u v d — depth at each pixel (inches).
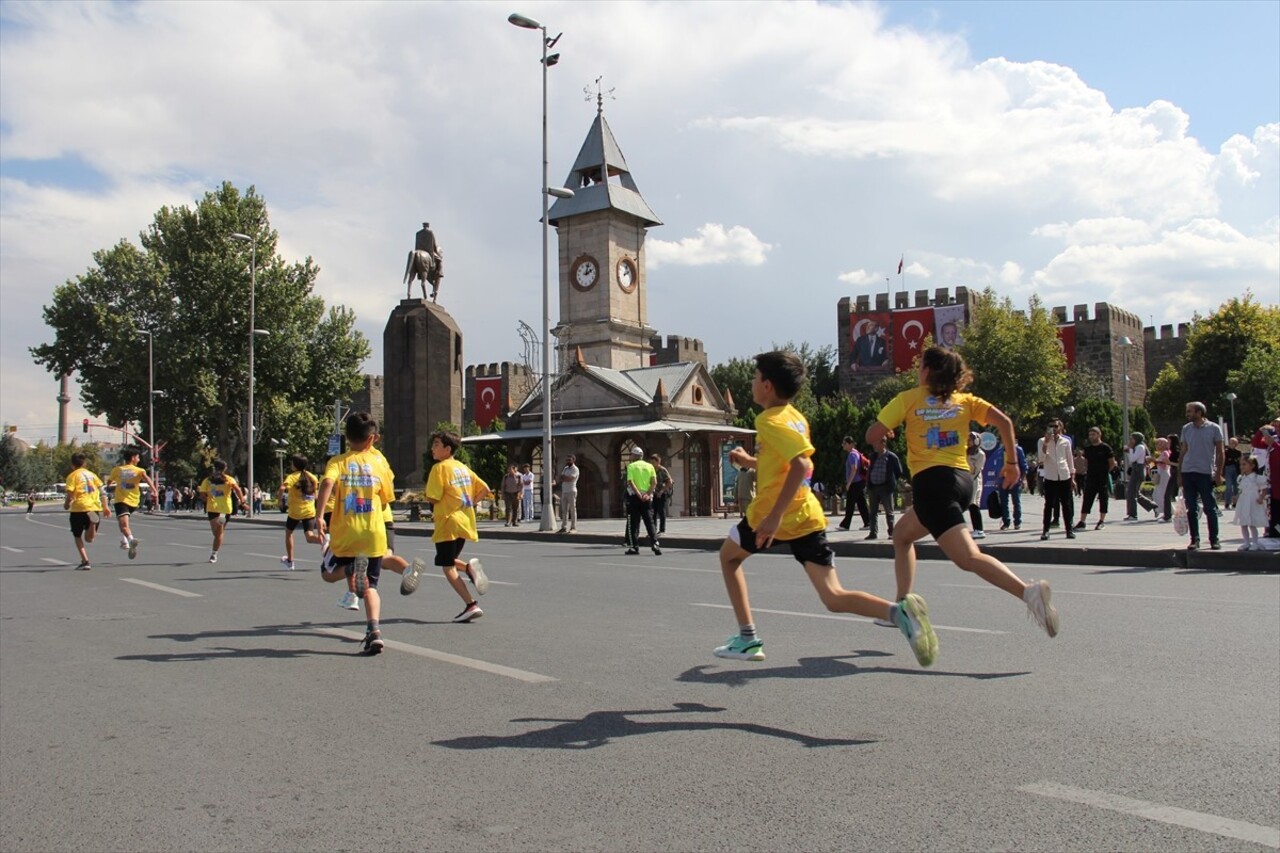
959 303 3068.4
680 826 170.1
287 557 709.3
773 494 266.5
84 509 738.8
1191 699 248.2
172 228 2839.6
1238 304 2950.3
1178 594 447.8
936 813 172.7
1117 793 181.0
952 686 267.7
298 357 2839.6
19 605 510.6
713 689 271.0
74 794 199.0
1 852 168.9
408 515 1739.7
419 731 237.3
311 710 262.2
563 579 586.2
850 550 748.6
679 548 901.8
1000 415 290.8
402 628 399.5
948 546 281.4
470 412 3794.3
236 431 2979.8
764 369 269.7
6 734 247.4
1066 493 729.6
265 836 172.4
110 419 2962.6
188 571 698.2
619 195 1984.5
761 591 500.1
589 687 277.7
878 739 218.7
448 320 2091.5
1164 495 937.5
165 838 173.3
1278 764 196.4
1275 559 548.1
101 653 359.3
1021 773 193.2
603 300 1957.4
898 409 293.0
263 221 2945.4
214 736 239.8
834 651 321.1
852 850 157.5
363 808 184.7
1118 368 3127.5
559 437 1622.8
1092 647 317.1
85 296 2896.2
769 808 177.3
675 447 1579.7
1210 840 158.7
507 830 170.9
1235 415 2802.7
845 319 3213.6
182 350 2716.5
